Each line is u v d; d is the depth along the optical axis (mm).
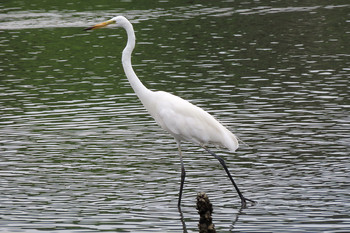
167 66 23141
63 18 32531
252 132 15672
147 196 12211
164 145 15164
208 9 34062
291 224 10734
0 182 12914
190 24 30375
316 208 11359
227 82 20641
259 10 33438
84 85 21094
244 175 13133
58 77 22312
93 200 12031
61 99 19438
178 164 13922
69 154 14570
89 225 10891
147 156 14414
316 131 15562
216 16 32094
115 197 12164
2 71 23297
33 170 13602
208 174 13297
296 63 22797
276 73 21547
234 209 11523
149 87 20328
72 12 33969
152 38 27828
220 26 29703
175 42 26938
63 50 26500
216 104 18203
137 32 29062
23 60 24938
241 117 16906
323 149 14328
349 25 29031
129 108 18328
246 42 26453
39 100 19391
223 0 36750
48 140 15562
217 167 13695
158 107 12531
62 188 12609
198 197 9664
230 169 13516
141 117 17438
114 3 36219
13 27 30797
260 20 30797
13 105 18844
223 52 24891
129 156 14422
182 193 12359
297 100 18328
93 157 14375
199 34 28219
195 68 22641
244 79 20922
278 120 16547
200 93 19438
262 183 12648
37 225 10891
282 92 19250
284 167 13414
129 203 11875
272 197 11953
